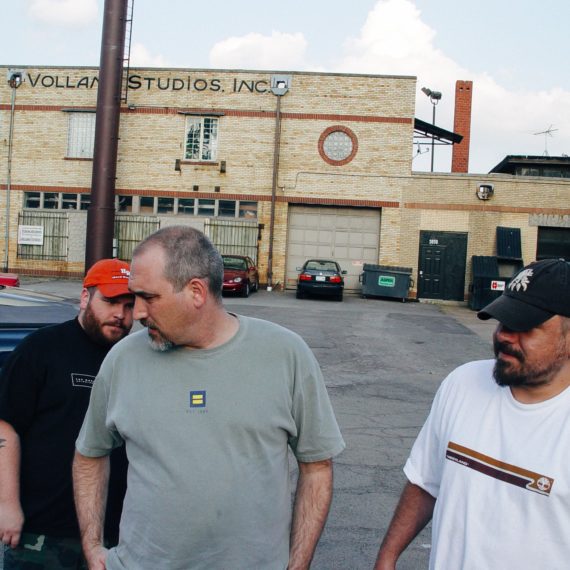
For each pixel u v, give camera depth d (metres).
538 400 1.93
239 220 24.84
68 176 25.44
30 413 2.71
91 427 2.37
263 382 2.17
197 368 2.16
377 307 20.86
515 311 1.86
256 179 24.73
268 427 2.15
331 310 18.94
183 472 2.09
